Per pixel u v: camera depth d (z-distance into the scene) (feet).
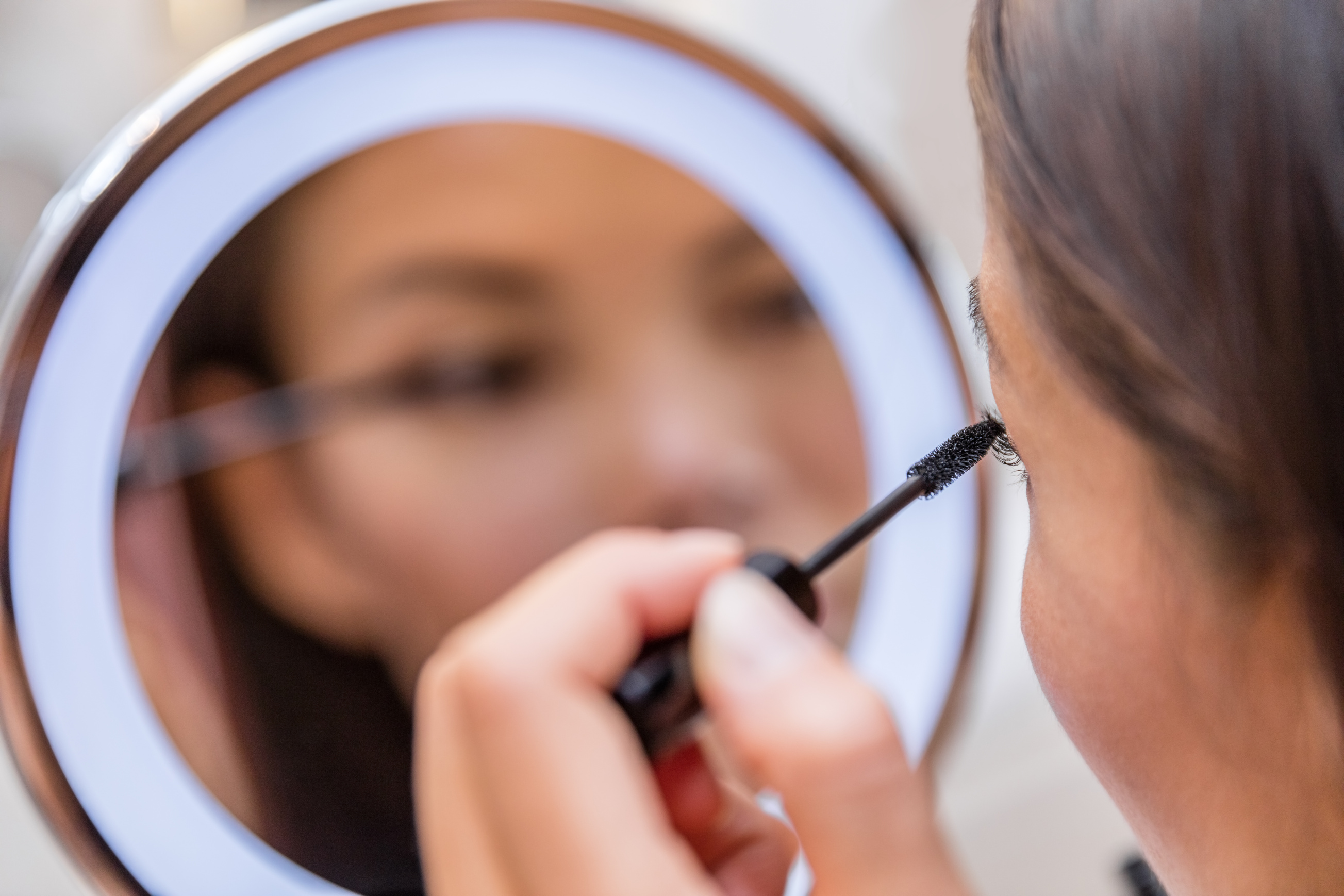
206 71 1.42
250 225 1.50
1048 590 0.73
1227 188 0.56
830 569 1.73
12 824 1.49
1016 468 0.97
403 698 1.60
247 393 1.54
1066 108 0.60
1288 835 0.66
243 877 1.49
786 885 1.27
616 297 1.74
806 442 1.78
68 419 1.40
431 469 1.66
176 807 1.46
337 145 1.53
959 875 0.99
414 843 1.57
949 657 1.76
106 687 1.42
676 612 1.16
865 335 1.76
